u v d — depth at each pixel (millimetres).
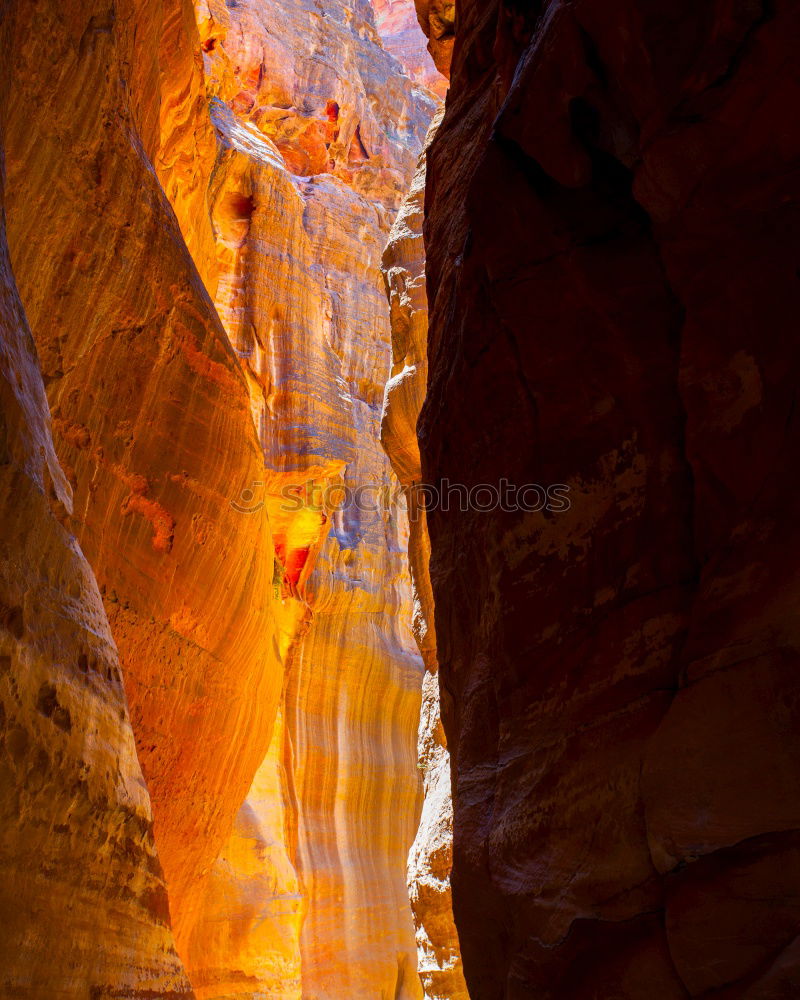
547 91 4449
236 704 8734
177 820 8031
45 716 2887
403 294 12789
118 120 6609
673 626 3633
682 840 3111
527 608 4449
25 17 5277
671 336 4047
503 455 4824
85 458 6582
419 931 9789
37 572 3021
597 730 3744
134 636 7160
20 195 5531
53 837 2898
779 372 3447
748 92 3586
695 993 2945
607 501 4148
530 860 3873
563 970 3457
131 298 6938
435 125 14047
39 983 2674
